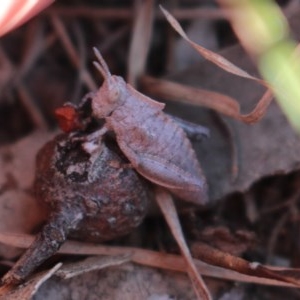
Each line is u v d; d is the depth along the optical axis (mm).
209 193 198
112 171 187
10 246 193
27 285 185
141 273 192
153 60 216
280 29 201
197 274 189
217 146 199
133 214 188
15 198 197
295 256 201
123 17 216
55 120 212
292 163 198
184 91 202
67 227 186
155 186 193
